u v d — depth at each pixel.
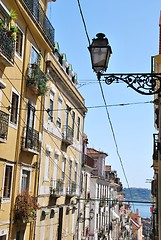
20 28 14.47
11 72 13.62
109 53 5.60
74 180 24.75
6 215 13.45
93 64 5.58
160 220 13.95
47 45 17.23
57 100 19.69
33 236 16.06
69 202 23.09
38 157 16.67
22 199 14.34
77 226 25.69
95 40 5.66
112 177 46.25
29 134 15.16
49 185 18.58
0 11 12.64
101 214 37.72
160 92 5.48
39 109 16.92
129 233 73.06
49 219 18.78
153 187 25.56
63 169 21.61
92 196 34.31
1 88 12.60
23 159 15.00
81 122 26.48
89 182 31.67
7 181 13.72
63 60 21.86
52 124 18.81
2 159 12.95
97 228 35.31
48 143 18.23
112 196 46.78
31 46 15.66
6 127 12.36
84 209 29.61
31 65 15.41
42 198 17.41
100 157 37.81
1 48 11.88
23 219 14.22
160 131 13.70
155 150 15.86
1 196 12.88
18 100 14.37
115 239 49.94
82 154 27.47
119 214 56.16
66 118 21.95
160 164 13.85
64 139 21.05
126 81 5.55
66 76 21.20
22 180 15.14
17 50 14.41
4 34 11.99
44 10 17.67
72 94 22.52
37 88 15.55
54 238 19.84
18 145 14.37
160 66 12.09
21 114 14.66
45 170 17.91
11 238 13.77
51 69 17.92
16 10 13.93
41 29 16.22
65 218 22.20
